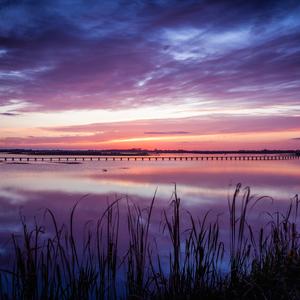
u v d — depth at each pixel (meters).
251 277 3.52
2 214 10.80
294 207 11.26
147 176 28.06
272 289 3.15
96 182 22.50
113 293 3.68
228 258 5.13
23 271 3.00
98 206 12.28
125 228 7.96
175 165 52.50
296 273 3.43
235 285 3.43
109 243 3.42
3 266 5.00
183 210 11.01
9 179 24.73
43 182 22.48
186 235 7.12
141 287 3.34
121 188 18.81
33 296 3.01
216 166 48.28
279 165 51.12
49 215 10.53
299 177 26.55
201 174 30.75
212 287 3.55
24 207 12.35
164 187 19.22
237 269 3.57
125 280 3.87
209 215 9.96
